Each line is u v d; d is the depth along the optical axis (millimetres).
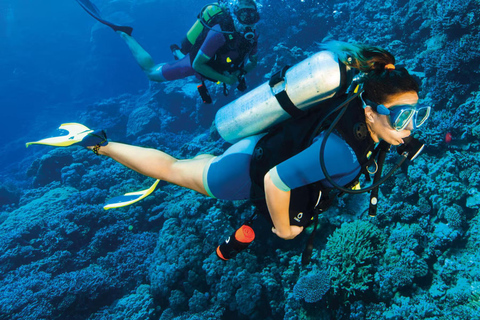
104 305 10773
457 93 9562
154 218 12812
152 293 10102
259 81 16453
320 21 16688
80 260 11977
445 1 10438
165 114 22172
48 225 13039
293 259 9273
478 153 8695
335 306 7957
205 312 8984
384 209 8969
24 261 11992
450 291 7152
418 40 12656
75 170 16953
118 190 14422
